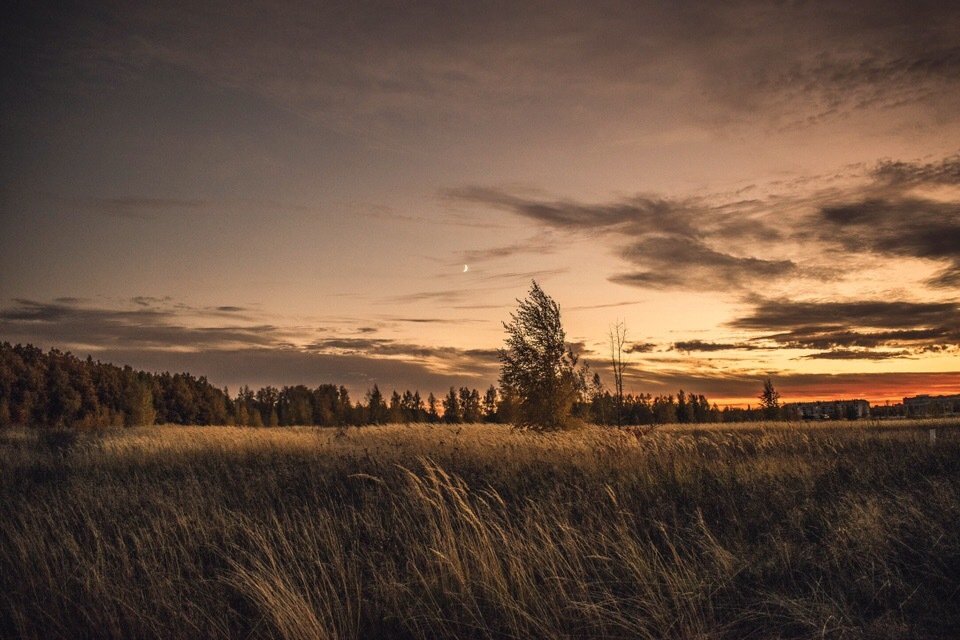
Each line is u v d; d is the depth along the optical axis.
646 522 6.77
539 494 8.08
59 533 6.58
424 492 7.74
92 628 4.50
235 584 5.04
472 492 8.28
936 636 3.88
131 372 66.25
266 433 24.27
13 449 17.75
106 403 55.59
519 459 11.70
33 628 4.46
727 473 9.30
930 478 8.38
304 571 5.47
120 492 9.34
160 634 4.34
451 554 5.25
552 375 21.44
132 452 16.22
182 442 19.25
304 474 10.95
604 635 4.18
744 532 6.35
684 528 6.30
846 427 19.52
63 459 14.88
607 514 6.97
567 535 5.68
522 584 4.84
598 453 11.71
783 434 14.79
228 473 11.29
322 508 7.64
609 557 5.40
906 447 12.02
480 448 13.47
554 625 4.42
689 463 10.17
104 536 6.68
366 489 9.39
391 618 4.60
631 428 14.40
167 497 8.54
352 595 5.04
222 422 82.00
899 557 5.28
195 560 6.05
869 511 6.27
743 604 4.62
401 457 12.59
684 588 4.73
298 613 4.25
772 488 8.23
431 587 4.96
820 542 5.87
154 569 5.55
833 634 3.96
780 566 5.26
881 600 4.50
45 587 5.18
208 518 7.28
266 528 6.53
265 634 4.44
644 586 4.73
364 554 5.88
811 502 7.22
